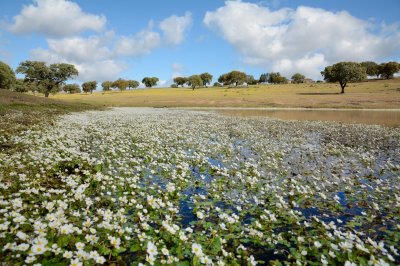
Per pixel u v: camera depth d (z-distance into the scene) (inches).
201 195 322.0
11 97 1485.0
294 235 246.1
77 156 450.6
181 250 204.8
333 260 202.5
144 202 301.6
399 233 247.6
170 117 1406.3
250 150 626.8
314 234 245.0
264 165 501.4
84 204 280.4
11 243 178.5
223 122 1189.7
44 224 197.2
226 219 257.4
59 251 174.2
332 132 906.7
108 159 467.5
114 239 196.4
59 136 632.4
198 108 2539.4
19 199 247.6
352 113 1815.9
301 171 468.1
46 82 3184.1
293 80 7504.9
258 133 871.1
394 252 203.9
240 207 294.7
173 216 276.2
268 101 2984.7
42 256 177.0
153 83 7637.8
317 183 404.8
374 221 279.0
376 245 206.5
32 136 616.7
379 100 2608.3
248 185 383.6
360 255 204.4
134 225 243.1
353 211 305.9
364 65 6378.0
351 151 617.0
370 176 437.7
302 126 1065.5
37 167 389.7
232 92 4453.7
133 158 475.8
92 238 195.3
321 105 2470.5
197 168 471.2
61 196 286.2
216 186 373.7
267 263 204.5
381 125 1110.4
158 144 639.1
